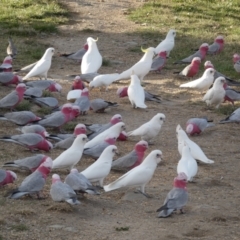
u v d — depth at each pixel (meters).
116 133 13.95
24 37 24.17
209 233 10.28
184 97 18.52
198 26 26.61
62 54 21.83
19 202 11.11
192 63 20.05
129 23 26.70
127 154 13.59
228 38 25.12
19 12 26.81
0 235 9.82
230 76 20.70
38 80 18.12
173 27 26.28
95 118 16.28
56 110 15.94
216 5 29.39
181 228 10.40
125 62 22.05
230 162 13.88
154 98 17.81
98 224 10.45
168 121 16.47
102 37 24.80
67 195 10.58
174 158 13.91
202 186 12.41
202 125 15.40
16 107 16.31
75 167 13.03
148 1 29.98
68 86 18.94
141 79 18.98
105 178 12.48
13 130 15.05
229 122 16.08
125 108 17.23
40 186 11.10
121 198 11.61
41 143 13.55
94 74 18.64
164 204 10.80
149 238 9.97
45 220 10.46
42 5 27.97
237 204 11.59
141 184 11.55
